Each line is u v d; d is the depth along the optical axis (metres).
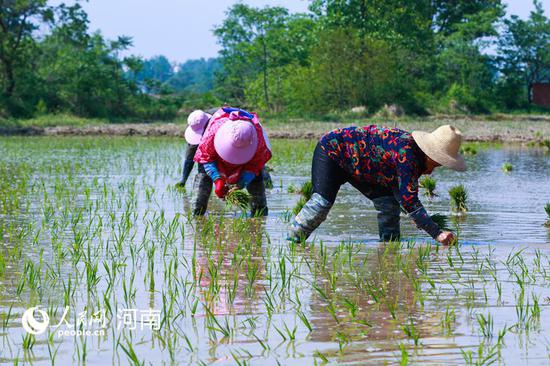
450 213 13.12
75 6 59.84
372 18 69.31
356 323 6.46
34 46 60.34
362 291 7.59
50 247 9.62
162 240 10.20
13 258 8.93
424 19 78.12
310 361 5.49
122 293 7.40
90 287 7.52
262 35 74.19
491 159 25.45
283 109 68.94
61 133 42.47
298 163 23.30
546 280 8.05
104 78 60.47
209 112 14.02
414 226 11.80
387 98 58.69
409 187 9.48
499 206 13.98
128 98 62.19
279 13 76.94
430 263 8.92
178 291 7.49
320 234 10.98
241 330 6.25
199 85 190.00
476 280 8.06
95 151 28.45
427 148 9.38
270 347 5.81
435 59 74.38
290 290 7.61
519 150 30.27
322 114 57.12
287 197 15.23
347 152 9.86
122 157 25.34
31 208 13.09
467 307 6.99
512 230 11.39
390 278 8.16
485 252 9.65
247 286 7.74
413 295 7.43
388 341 5.95
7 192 15.34
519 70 86.69
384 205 10.36
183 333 6.16
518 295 7.42
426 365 5.39
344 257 9.23
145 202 14.19
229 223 11.91
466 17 84.19
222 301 7.15
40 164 22.36
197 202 12.64
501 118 59.59
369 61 57.56
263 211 12.77
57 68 61.00
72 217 11.59
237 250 9.50
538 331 6.20
